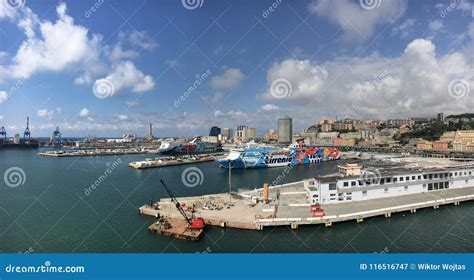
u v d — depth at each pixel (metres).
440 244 57.59
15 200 99.06
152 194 107.88
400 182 86.50
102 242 61.50
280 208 75.12
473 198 83.00
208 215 70.00
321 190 78.69
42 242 62.47
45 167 194.88
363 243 58.00
